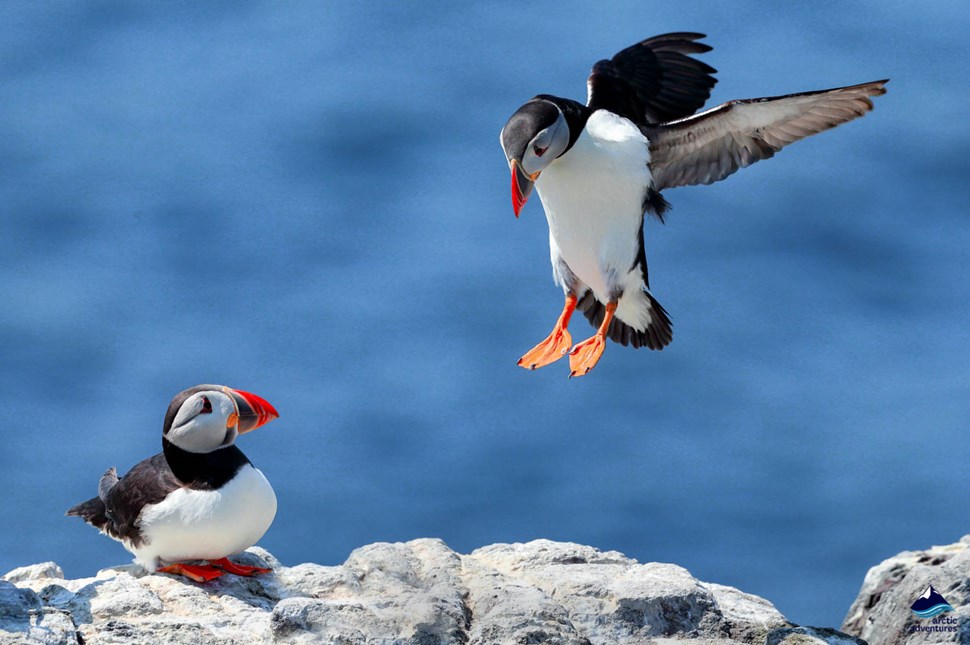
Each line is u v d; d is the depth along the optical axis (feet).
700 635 33.27
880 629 34.88
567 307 39.40
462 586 34.01
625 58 40.81
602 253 37.11
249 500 34.37
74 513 36.86
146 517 34.17
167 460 34.60
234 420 34.45
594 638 32.65
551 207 37.17
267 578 34.99
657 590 33.68
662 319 38.40
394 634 31.19
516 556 37.24
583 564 36.83
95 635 30.42
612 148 35.99
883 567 38.73
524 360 38.70
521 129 34.78
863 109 36.91
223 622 31.96
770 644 32.60
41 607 30.94
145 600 32.42
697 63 41.16
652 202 37.01
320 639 30.83
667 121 40.40
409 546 36.88
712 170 38.83
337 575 34.83
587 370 36.81
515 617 31.89
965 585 33.99
